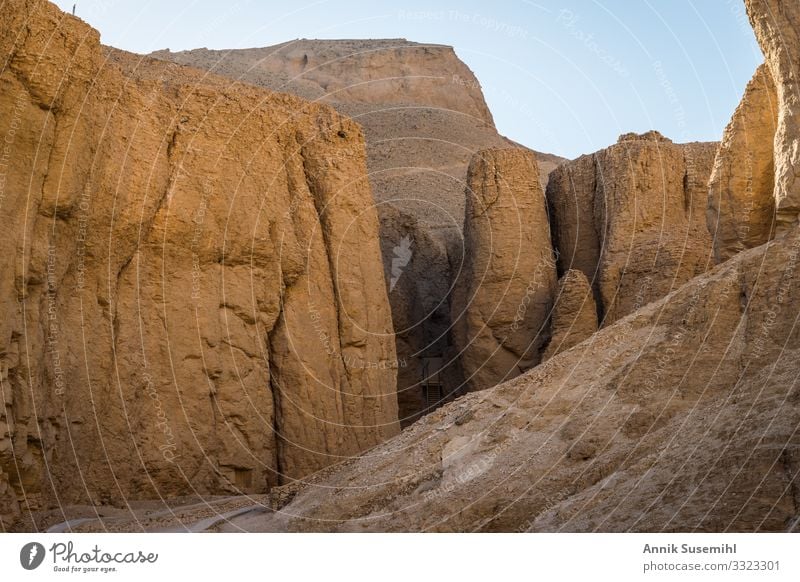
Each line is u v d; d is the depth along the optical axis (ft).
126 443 73.15
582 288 102.68
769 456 46.68
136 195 76.48
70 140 66.85
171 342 78.89
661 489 48.96
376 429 94.32
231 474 80.69
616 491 50.49
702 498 46.98
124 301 75.87
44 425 64.64
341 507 60.18
